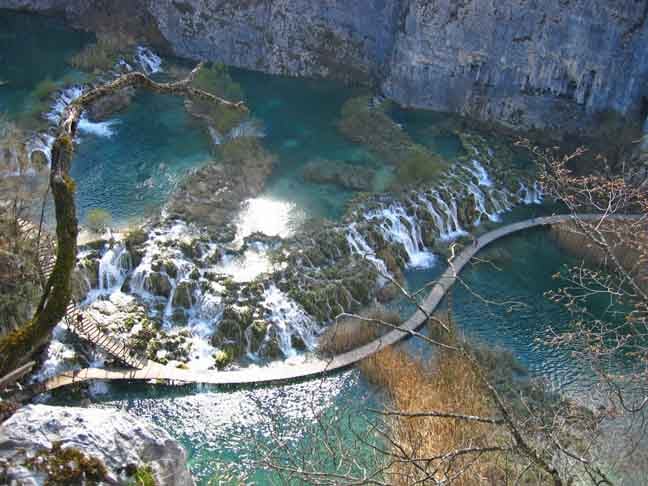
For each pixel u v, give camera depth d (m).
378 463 19.55
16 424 7.52
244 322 33.06
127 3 59.03
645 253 23.70
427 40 51.06
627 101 47.88
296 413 29.22
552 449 16.84
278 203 41.44
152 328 32.44
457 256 39.53
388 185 43.62
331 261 37.81
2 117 43.94
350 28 55.53
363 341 33.09
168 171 43.31
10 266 29.91
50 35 58.06
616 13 46.16
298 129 49.94
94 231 36.03
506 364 31.55
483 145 48.66
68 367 29.81
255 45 57.31
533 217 44.19
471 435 20.50
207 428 28.33
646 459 20.69
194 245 36.22
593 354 19.45
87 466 7.39
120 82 11.35
